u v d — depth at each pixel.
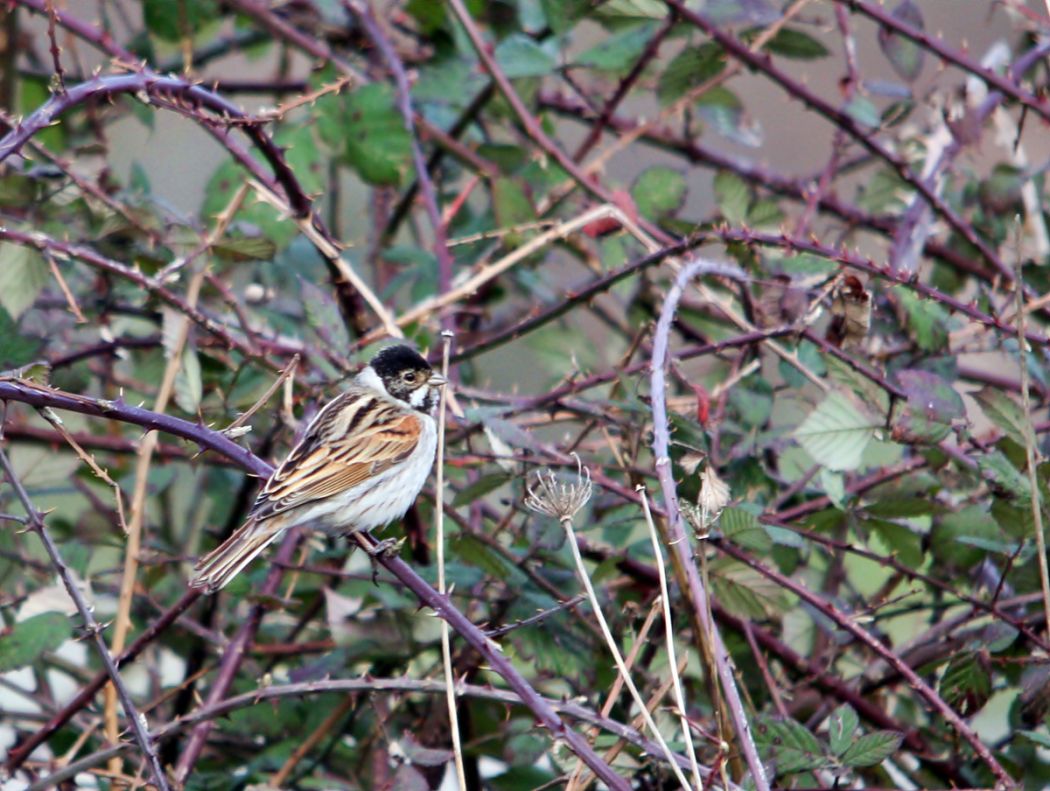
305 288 9.84
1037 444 9.70
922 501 9.27
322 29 12.34
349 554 10.21
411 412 9.71
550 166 11.85
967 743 8.81
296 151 11.20
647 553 10.19
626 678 6.91
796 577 10.54
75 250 8.95
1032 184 11.88
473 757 9.88
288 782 9.98
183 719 8.20
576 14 10.85
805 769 7.87
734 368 10.53
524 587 9.44
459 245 12.07
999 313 10.05
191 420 10.71
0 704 11.35
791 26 12.20
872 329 10.57
